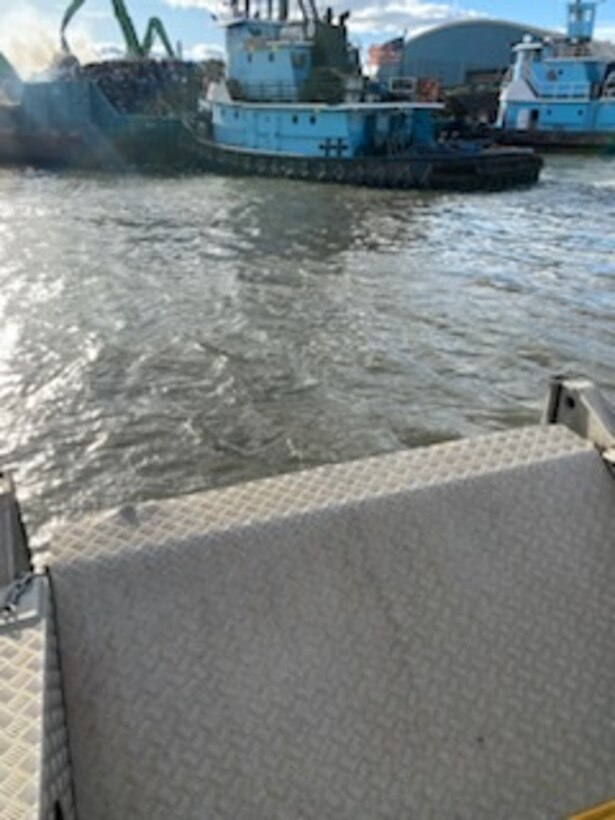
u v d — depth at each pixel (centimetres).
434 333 1205
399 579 230
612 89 4684
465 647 223
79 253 1781
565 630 231
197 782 189
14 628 185
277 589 221
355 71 3606
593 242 1991
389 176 3045
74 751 187
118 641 204
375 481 256
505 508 251
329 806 191
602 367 1066
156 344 1127
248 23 3491
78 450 793
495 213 2484
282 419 875
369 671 213
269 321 1255
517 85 4891
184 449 798
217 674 205
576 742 213
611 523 254
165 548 223
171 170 3772
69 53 4703
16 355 1066
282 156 3331
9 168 3806
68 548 220
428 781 200
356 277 1591
